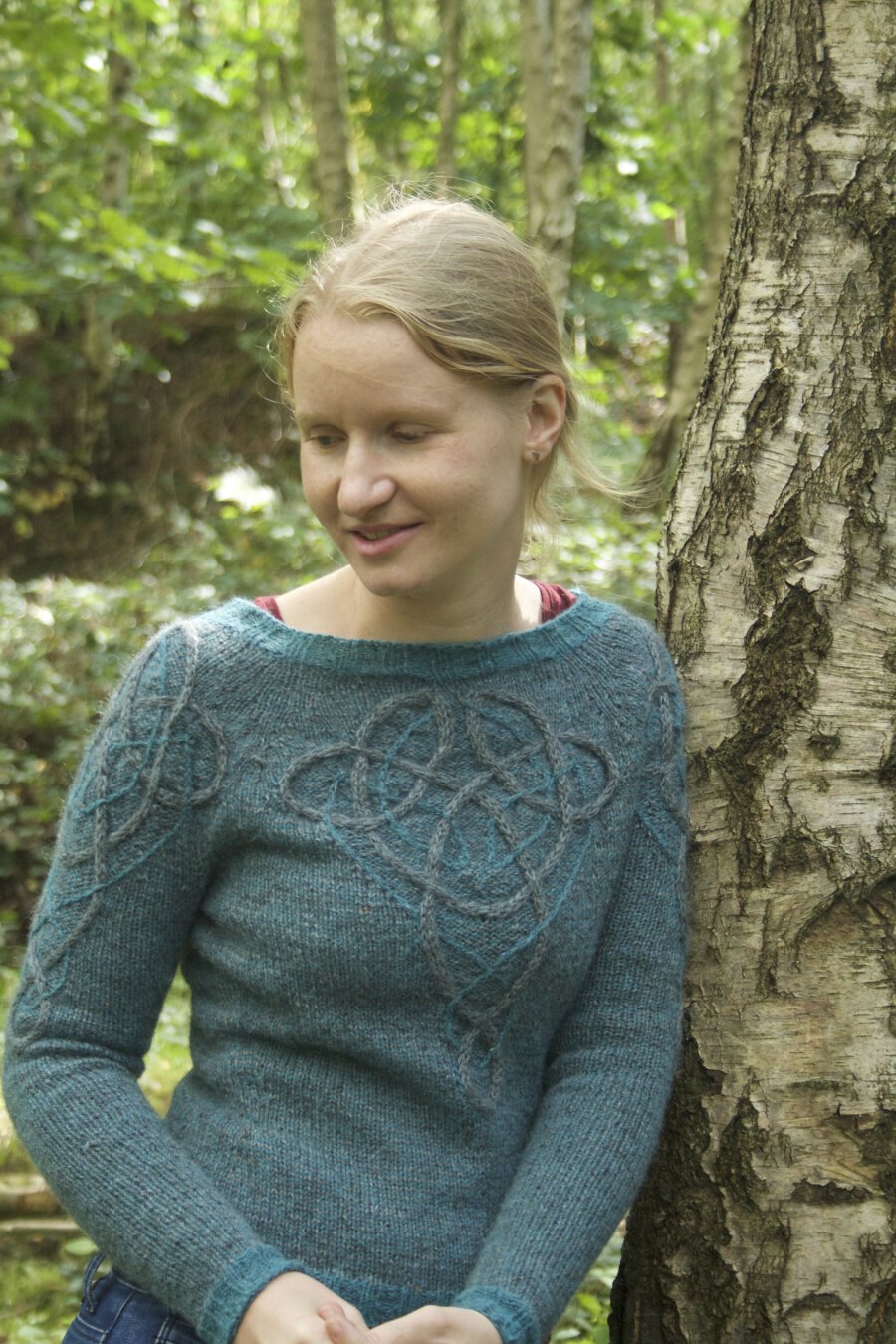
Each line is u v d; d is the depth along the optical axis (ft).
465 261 3.98
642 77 30.42
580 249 25.59
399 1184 4.07
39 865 17.16
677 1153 5.01
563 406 4.30
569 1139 4.24
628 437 18.74
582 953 4.29
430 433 3.92
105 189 26.48
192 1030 4.53
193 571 22.47
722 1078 4.91
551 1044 4.53
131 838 4.15
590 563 13.34
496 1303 3.83
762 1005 4.85
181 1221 3.85
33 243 23.88
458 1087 4.10
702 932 4.98
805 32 4.98
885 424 4.82
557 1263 3.99
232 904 4.19
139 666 4.30
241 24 32.19
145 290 20.79
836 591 4.82
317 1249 4.00
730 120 15.57
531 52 18.71
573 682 4.50
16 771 17.30
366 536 4.00
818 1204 4.72
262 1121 4.14
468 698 4.31
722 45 28.17
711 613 5.07
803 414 4.92
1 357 25.96
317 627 4.49
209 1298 3.74
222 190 27.94
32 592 20.93
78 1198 3.95
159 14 22.38
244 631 4.35
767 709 4.91
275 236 23.88
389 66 27.58
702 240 28.58
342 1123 4.09
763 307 5.05
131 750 4.17
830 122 4.93
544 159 17.33
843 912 4.77
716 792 4.98
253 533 22.57
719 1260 4.89
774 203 5.06
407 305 3.82
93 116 25.52
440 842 4.10
